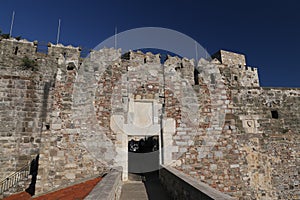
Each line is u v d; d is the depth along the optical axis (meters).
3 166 10.27
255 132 9.50
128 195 6.70
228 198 3.27
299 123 10.16
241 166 8.88
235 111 9.53
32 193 8.34
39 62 12.64
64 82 8.15
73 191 6.30
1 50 12.43
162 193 6.91
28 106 11.37
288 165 9.52
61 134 7.65
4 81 11.27
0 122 10.73
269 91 10.23
